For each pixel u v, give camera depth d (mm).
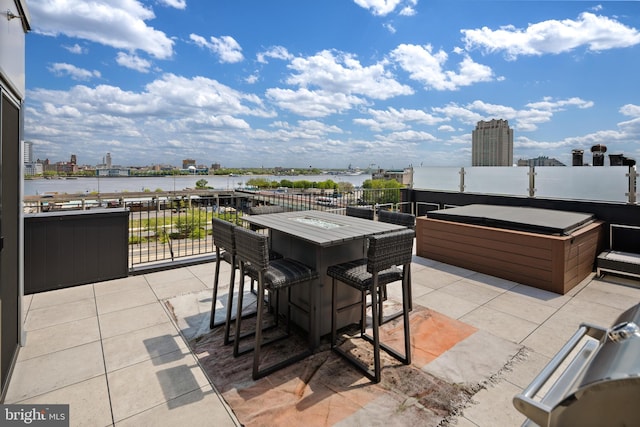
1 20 1937
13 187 2414
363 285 2275
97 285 4000
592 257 4395
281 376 2242
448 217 5004
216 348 2605
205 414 1878
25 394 2045
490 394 2020
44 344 2637
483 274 4422
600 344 1002
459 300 3529
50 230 3779
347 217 3543
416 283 4078
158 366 2354
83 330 2875
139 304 3443
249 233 2293
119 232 4199
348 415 1857
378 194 7668
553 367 1039
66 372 2273
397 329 2900
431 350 2539
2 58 1962
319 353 2547
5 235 2188
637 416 719
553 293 3732
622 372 742
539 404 881
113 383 2158
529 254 3943
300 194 6855
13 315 2395
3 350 2059
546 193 5430
